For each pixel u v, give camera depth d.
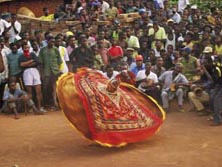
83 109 12.11
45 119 16.12
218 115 14.40
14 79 16.94
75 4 25.22
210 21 23.06
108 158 11.69
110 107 12.36
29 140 13.66
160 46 19.36
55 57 17.73
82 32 20.41
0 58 17.31
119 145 12.20
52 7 27.31
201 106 15.71
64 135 14.03
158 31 20.50
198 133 13.61
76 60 18.39
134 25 22.52
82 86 12.37
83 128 12.12
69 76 12.63
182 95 16.42
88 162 11.45
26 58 17.27
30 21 22.14
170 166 10.92
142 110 12.94
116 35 21.06
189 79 17.52
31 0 26.59
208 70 15.41
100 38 19.95
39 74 17.45
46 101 17.86
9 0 25.39
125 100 12.77
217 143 12.56
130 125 12.47
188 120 15.18
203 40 19.03
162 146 12.47
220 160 11.23
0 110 17.23
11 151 12.69
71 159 11.78
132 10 25.30
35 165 11.48
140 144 12.70
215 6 27.20
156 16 23.34
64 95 12.20
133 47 20.02
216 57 15.34
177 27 21.08
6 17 20.53
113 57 18.48
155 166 10.97
